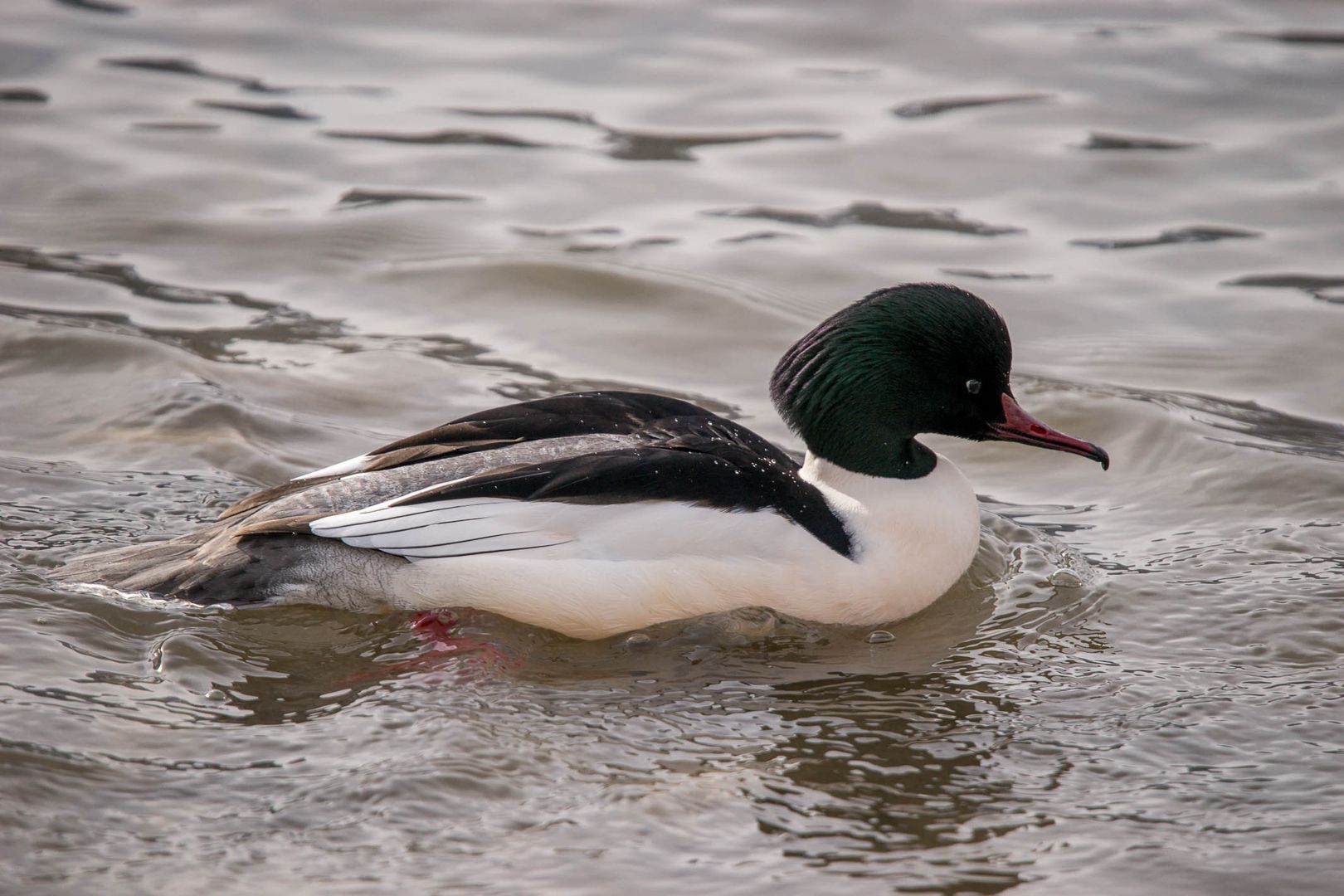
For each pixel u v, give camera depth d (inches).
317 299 597.3
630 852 303.3
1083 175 679.1
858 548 399.2
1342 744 345.4
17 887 285.9
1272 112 717.9
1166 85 745.6
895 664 385.4
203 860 295.4
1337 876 300.0
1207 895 294.7
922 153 698.2
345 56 783.1
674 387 550.0
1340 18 805.9
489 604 383.9
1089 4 835.4
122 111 721.6
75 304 578.9
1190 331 578.2
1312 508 469.4
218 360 549.6
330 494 396.2
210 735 337.4
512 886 291.7
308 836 303.7
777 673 379.6
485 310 594.9
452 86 756.0
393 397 534.6
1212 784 331.0
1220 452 502.0
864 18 825.5
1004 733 351.3
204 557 394.0
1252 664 383.9
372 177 680.4
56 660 362.9
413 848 301.9
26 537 426.0
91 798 312.2
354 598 390.0
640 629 385.4
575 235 642.2
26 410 507.8
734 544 383.2
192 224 641.0
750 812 317.7
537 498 381.7
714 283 610.5
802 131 719.7
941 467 426.9
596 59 784.9
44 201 648.4
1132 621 406.3
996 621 408.8
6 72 748.6
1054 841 311.0
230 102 733.3
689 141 711.1
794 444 512.4
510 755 334.3
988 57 780.0
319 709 352.2
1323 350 562.9
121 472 471.2
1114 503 483.2
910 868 301.3
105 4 828.6
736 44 800.3
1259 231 634.8
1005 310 590.9
